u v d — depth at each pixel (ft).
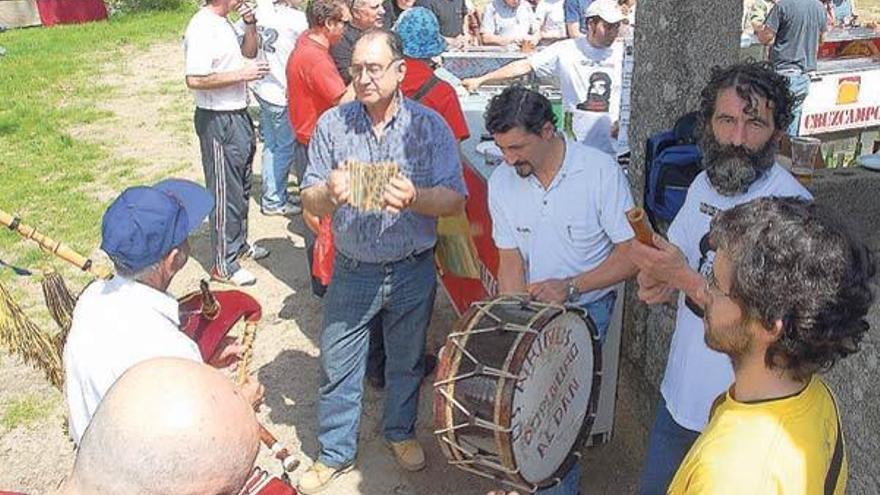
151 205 9.40
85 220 25.14
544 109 11.19
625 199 11.51
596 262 11.91
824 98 28.50
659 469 10.59
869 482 10.85
